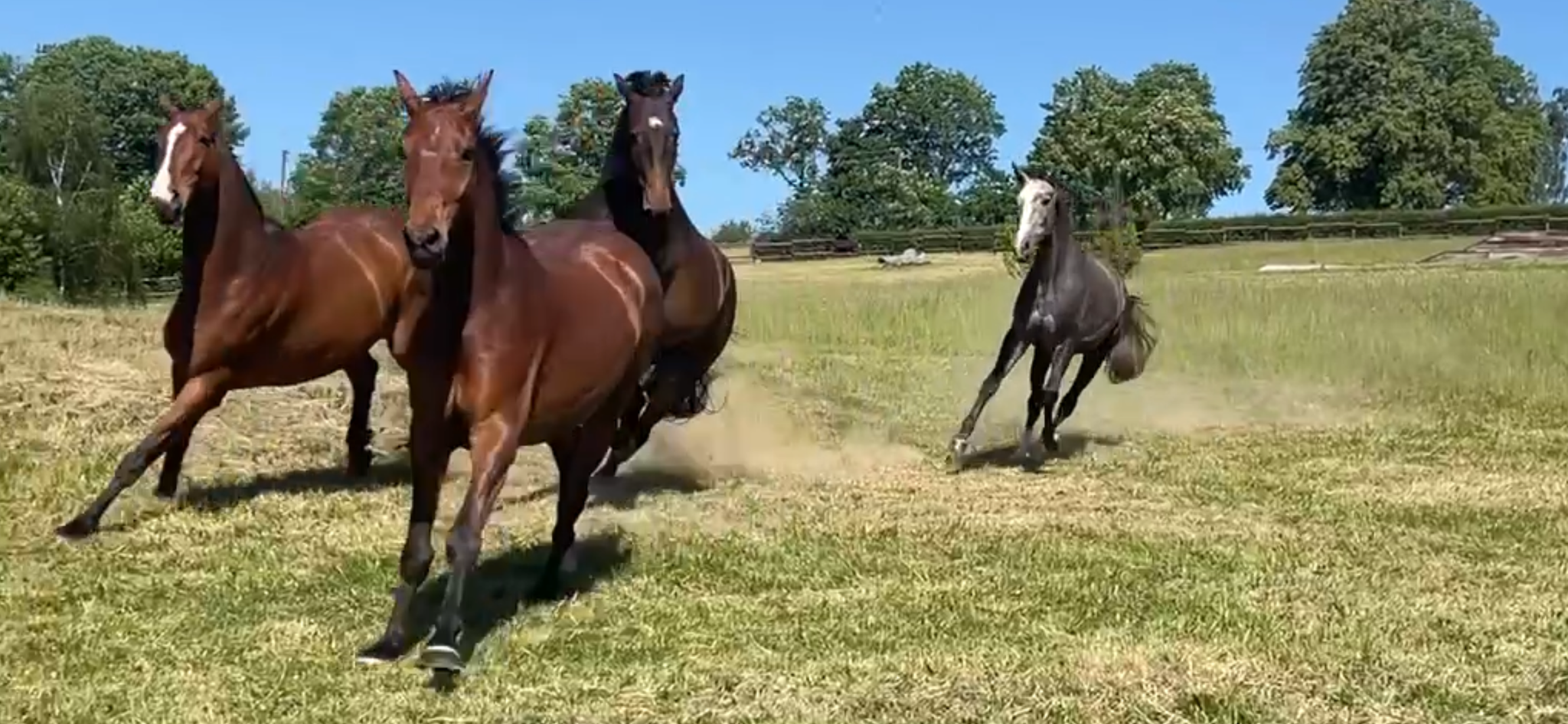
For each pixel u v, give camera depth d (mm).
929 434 12500
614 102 40188
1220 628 6340
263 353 8211
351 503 8609
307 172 51750
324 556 7309
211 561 7152
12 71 72312
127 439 9836
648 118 8289
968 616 6480
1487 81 74438
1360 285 24000
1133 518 8797
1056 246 10570
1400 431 13008
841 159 80938
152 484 8734
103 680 5402
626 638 6035
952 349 21141
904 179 77750
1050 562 7574
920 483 9938
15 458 9000
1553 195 114562
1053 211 10500
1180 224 53469
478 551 5352
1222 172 63438
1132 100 65000
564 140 39750
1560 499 9625
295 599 6523
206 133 7797
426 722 5066
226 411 10961
